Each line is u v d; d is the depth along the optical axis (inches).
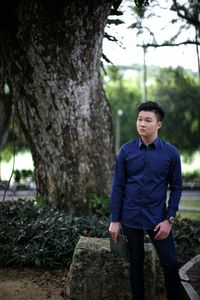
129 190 135.8
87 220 244.2
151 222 133.4
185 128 1027.9
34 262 207.3
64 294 175.6
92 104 283.6
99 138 286.7
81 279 170.2
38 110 279.4
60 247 210.2
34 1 247.9
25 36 262.1
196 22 376.8
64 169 280.1
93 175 282.8
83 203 278.5
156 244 135.4
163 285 180.2
